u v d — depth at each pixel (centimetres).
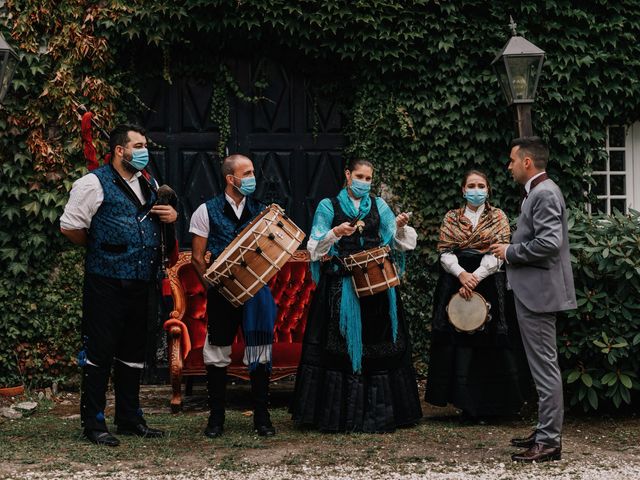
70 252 713
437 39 745
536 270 474
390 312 553
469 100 754
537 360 476
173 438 531
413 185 755
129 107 738
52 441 523
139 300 525
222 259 506
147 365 728
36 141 705
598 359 597
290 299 705
